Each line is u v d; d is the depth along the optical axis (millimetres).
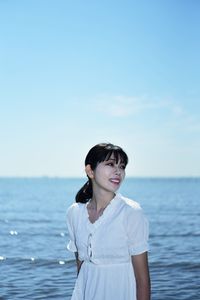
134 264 2449
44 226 34281
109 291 2432
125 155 2615
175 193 94000
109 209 2494
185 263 16453
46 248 22125
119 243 2434
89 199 2748
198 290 11766
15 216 43344
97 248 2473
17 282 13188
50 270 15375
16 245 23500
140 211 2447
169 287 12203
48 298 11117
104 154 2547
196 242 23781
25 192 107125
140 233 2422
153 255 19031
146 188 133625
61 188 146875
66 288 12289
